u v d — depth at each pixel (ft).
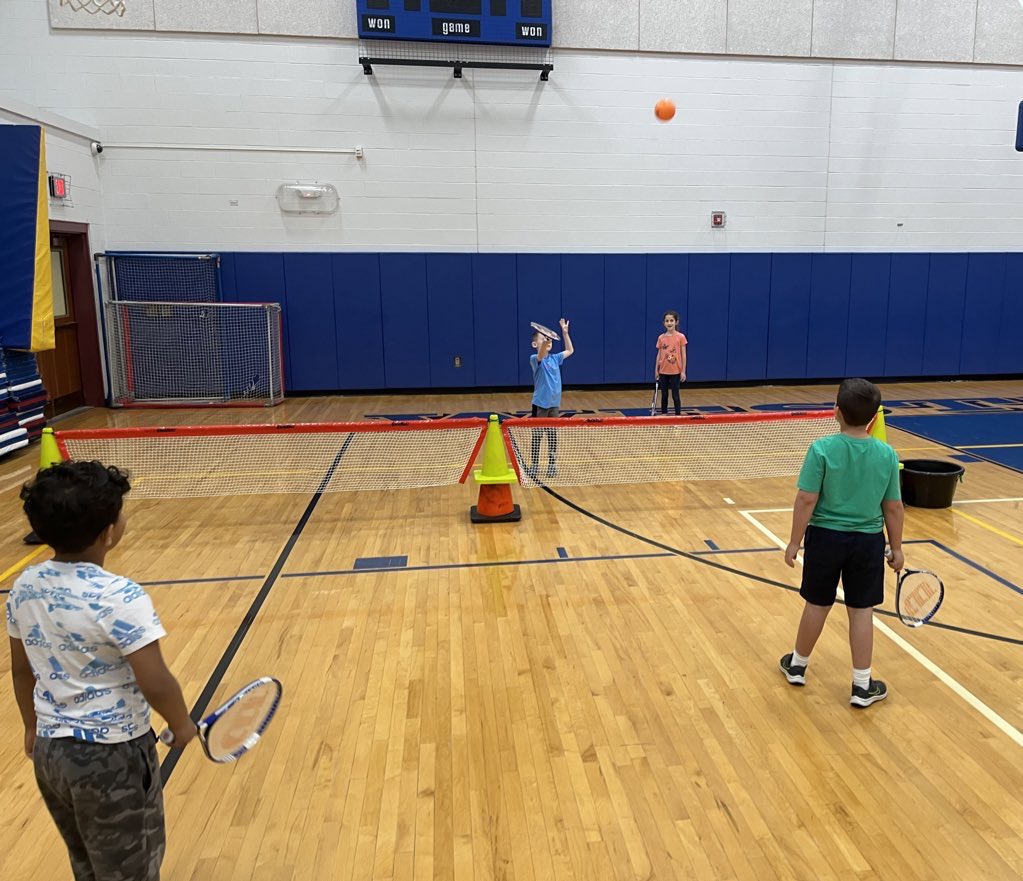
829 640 13.19
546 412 24.23
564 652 12.85
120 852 5.97
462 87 38.93
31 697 6.17
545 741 10.36
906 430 30.91
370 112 38.63
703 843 8.44
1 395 27.35
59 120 33.45
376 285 40.11
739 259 41.91
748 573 16.25
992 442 28.66
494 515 19.84
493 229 40.47
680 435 29.27
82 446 25.81
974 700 11.28
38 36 36.29
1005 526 19.11
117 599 5.61
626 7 39.06
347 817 8.90
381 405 38.24
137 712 5.91
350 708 11.20
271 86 37.86
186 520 20.31
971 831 8.60
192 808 9.05
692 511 20.65
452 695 11.53
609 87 39.78
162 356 38.50
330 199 39.11
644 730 10.59
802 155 41.47
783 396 40.09
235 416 35.17
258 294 39.47
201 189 38.32
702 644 13.11
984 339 44.42
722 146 40.93
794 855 8.25
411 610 14.55
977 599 14.76
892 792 9.27
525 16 37.76
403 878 7.97
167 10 36.65
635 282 41.63
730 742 10.30
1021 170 42.93
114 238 38.24
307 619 14.20
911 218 42.83
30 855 8.36
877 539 10.58
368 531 19.30
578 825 8.74
